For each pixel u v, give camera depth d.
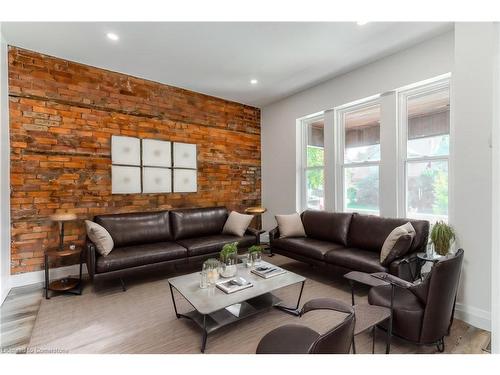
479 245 2.29
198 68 3.81
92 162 3.72
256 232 4.21
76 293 2.96
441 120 3.21
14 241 3.17
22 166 3.23
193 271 3.79
